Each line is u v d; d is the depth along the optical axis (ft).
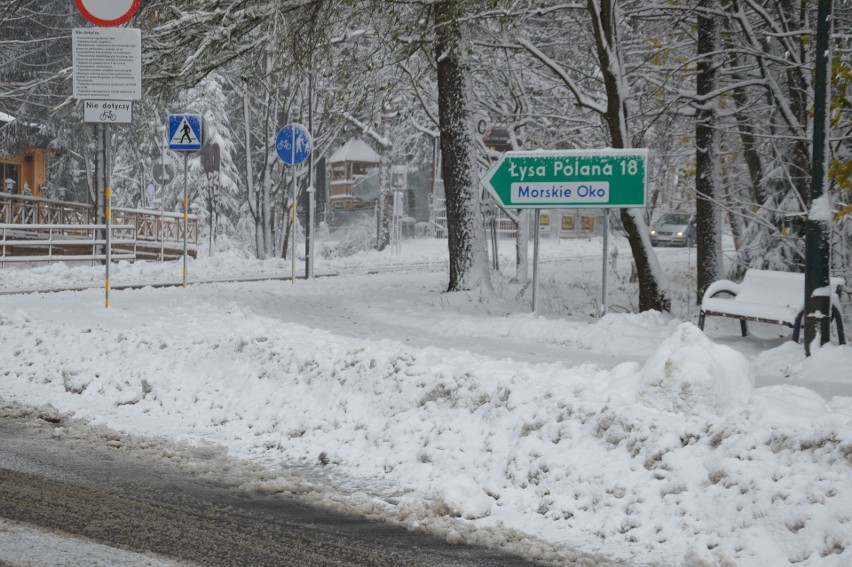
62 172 190.29
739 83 62.80
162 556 17.43
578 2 62.69
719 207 68.18
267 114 146.10
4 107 142.51
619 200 48.03
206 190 201.36
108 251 54.39
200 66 62.18
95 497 21.44
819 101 42.16
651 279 59.77
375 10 65.87
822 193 42.32
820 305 41.96
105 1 49.93
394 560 18.02
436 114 104.78
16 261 106.32
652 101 75.15
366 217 200.44
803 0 60.03
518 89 89.61
